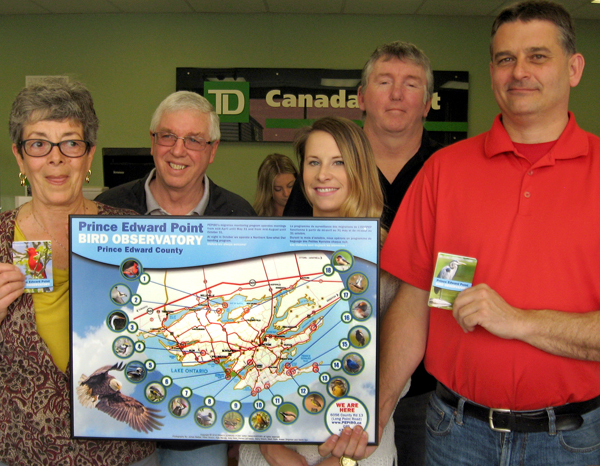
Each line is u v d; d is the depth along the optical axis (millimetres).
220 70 5086
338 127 1378
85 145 1156
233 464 2502
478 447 1173
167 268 1079
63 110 1096
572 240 1078
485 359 1146
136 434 1088
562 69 1100
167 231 1075
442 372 1247
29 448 1103
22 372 1109
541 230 1105
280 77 5070
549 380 1097
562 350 1049
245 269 1078
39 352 1104
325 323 1082
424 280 1313
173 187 1756
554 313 1059
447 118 5129
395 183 1842
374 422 1083
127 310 1080
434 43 5121
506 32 1120
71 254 1074
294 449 1238
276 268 1078
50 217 1187
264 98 5082
